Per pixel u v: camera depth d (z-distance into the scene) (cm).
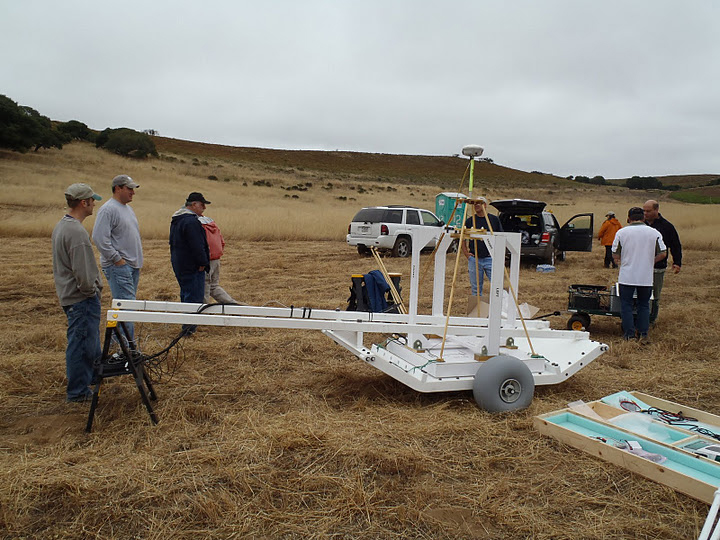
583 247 1519
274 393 463
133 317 383
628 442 352
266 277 1150
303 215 2686
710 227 2484
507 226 1409
